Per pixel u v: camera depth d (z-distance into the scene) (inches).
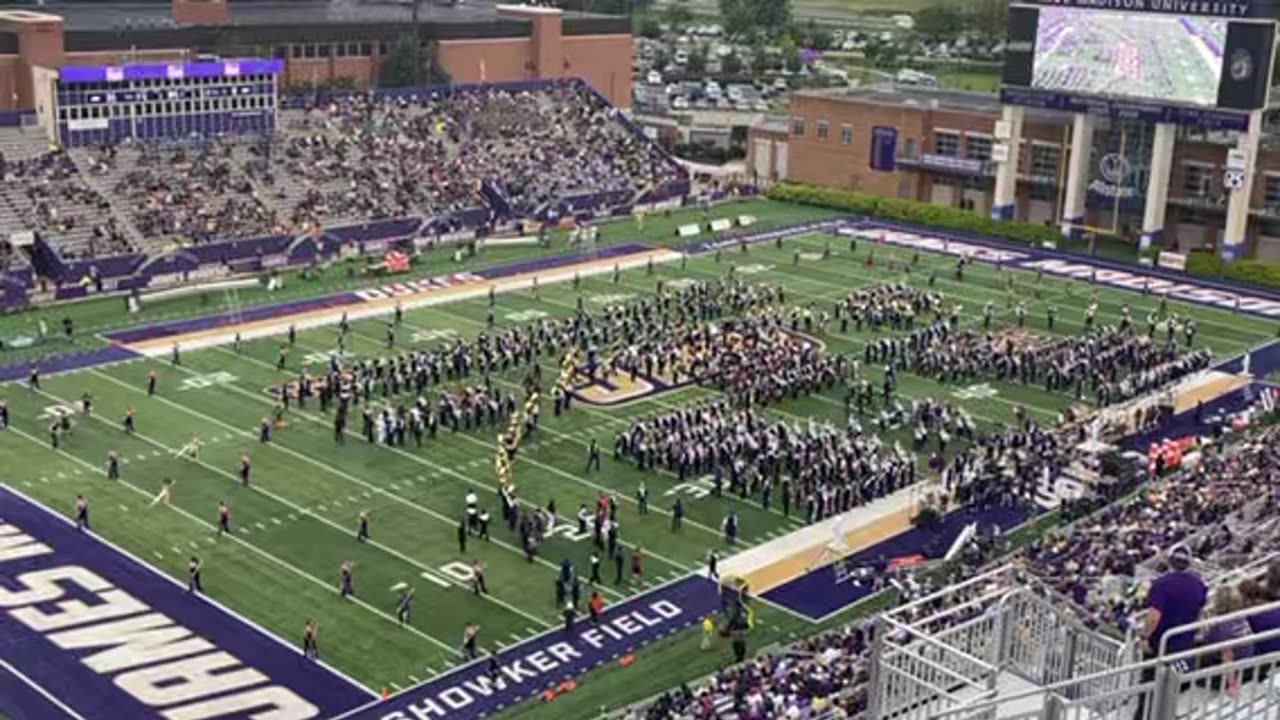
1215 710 573.3
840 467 2304.4
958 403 2755.9
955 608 826.8
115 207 3695.9
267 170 4062.5
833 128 4916.3
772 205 4785.9
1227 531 1749.5
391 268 3708.2
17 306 3304.6
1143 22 3998.5
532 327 3142.2
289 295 3476.9
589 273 3757.4
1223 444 2496.3
